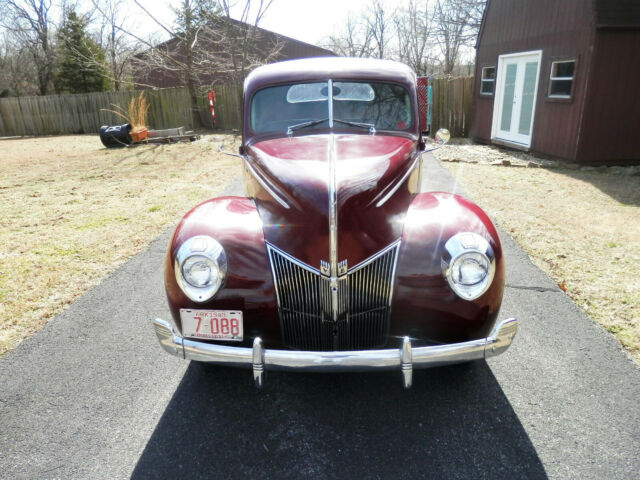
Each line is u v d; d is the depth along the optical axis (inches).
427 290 100.4
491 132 536.1
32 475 89.1
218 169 400.2
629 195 289.6
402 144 135.0
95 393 112.6
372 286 101.8
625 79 372.5
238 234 105.5
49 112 823.1
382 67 155.4
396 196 112.0
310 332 104.7
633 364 119.0
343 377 118.9
